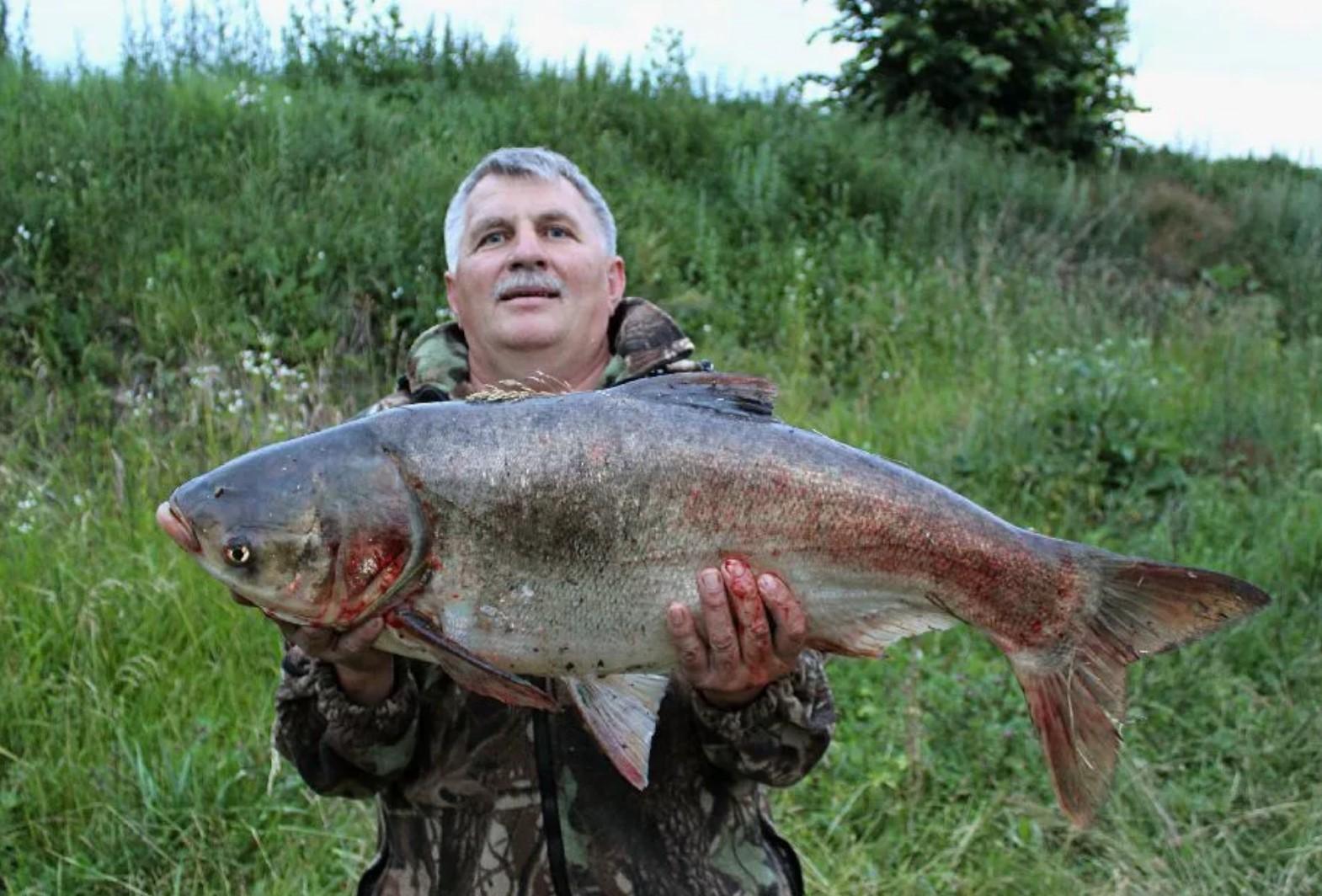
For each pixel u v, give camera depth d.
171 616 5.02
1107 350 8.82
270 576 2.14
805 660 2.50
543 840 2.45
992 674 5.27
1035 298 10.03
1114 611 2.35
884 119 14.27
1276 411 7.78
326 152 9.05
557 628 2.21
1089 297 10.47
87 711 4.48
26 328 7.16
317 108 9.77
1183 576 2.33
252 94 9.74
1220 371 8.64
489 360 2.91
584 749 2.47
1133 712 5.06
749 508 2.23
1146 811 4.55
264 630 5.06
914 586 2.30
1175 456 7.07
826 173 11.46
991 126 14.53
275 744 2.59
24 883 3.94
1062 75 14.66
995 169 12.88
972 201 11.98
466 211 2.95
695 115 11.91
